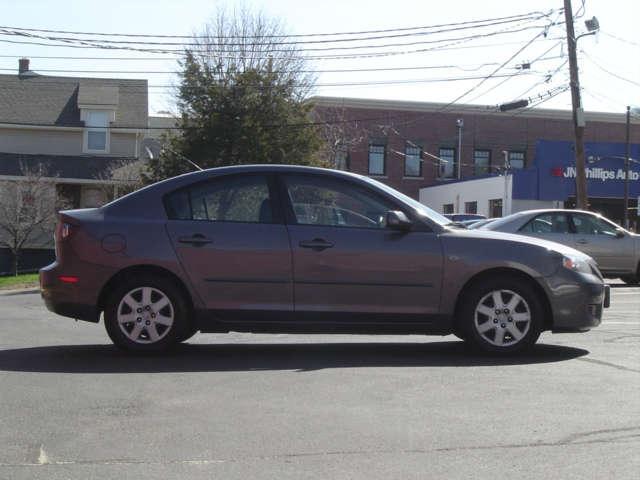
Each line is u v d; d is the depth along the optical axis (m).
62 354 7.93
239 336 9.34
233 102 29.59
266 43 31.89
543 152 35.19
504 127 49.06
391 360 7.62
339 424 5.37
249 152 29.05
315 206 7.78
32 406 5.80
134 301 7.66
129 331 7.68
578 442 5.00
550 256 7.73
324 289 7.60
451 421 5.45
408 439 5.05
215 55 31.25
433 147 48.25
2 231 28.73
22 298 17.06
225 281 7.60
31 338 9.23
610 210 37.31
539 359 7.65
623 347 8.40
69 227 7.75
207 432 5.18
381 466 4.55
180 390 6.31
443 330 7.74
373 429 5.26
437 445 4.93
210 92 29.52
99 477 4.36
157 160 29.42
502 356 7.75
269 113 30.17
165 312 7.68
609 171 35.50
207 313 7.61
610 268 17.22
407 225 7.59
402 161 47.91
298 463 4.59
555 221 17.16
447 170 48.47
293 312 7.60
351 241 7.62
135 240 7.63
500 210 36.66
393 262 7.60
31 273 29.25
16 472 4.43
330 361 7.57
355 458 4.68
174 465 4.55
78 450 4.81
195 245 7.61
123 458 4.67
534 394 6.19
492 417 5.55
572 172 35.19
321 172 7.87
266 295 7.61
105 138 33.16
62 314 7.73
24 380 6.66
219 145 29.23
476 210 39.19
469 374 6.93
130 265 7.59
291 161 30.05
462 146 48.62
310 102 31.69
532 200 35.19
